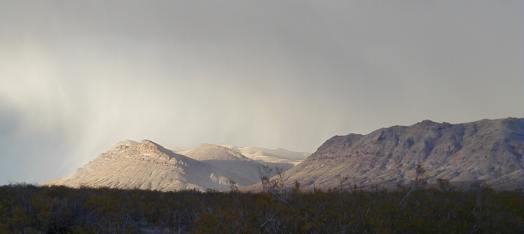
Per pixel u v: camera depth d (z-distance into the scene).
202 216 13.78
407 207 14.98
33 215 14.66
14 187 19.31
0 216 14.52
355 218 13.53
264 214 14.00
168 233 14.65
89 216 15.00
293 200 15.82
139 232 14.58
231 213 13.91
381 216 13.88
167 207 17.05
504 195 16.72
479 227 13.62
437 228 13.37
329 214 14.14
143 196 18.80
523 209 15.55
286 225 13.16
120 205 16.61
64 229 14.42
